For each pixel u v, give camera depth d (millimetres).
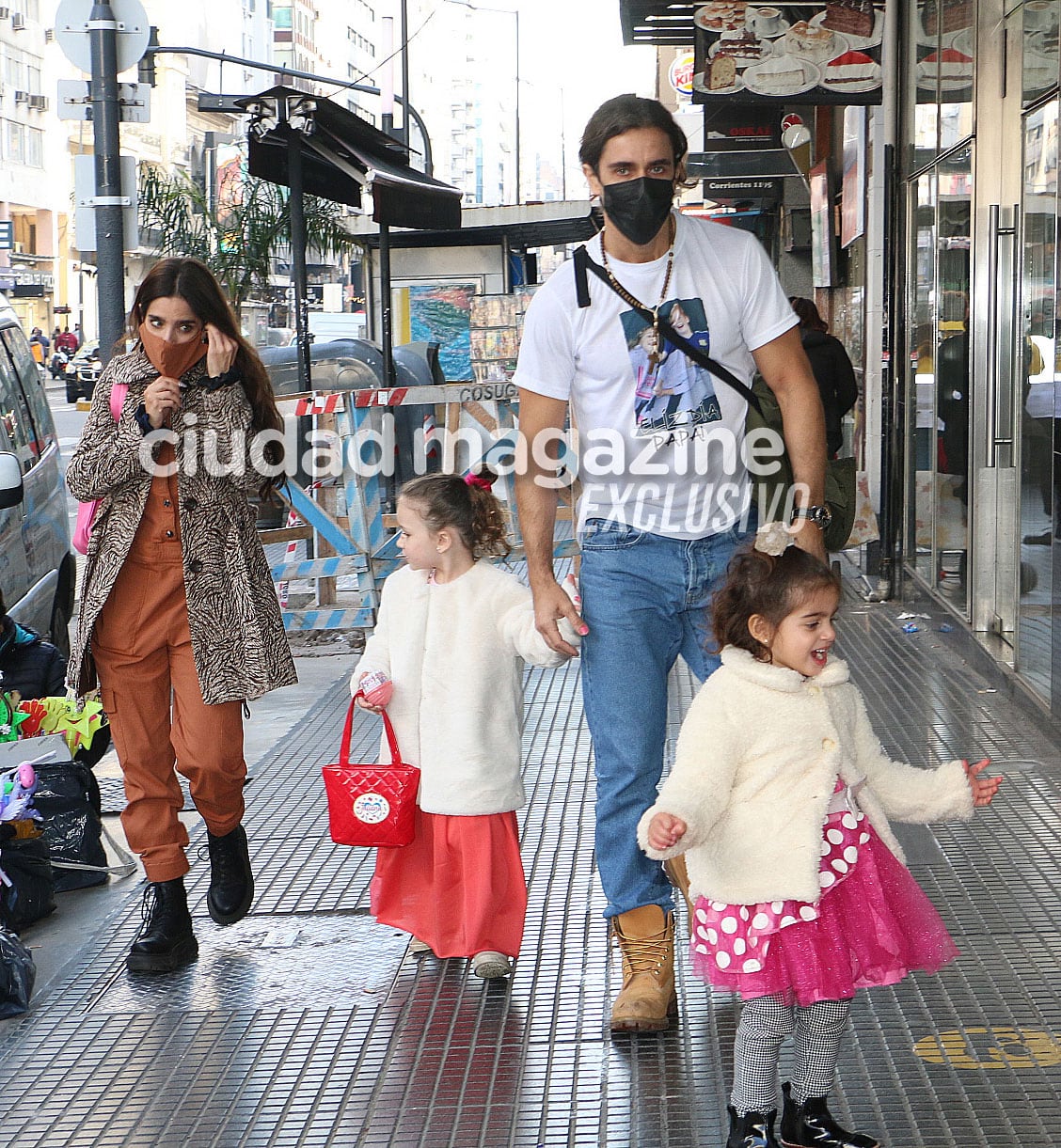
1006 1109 3266
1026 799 5449
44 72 73375
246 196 17219
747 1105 3076
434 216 11867
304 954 4414
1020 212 7215
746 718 3012
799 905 2967
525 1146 3223
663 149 3486
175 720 4402
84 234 8742
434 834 4156
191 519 4270
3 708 5336
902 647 8445
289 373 13352
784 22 10211
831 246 15477
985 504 7770
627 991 3750
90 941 4609
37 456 8367
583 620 3805
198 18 74250
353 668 8781
